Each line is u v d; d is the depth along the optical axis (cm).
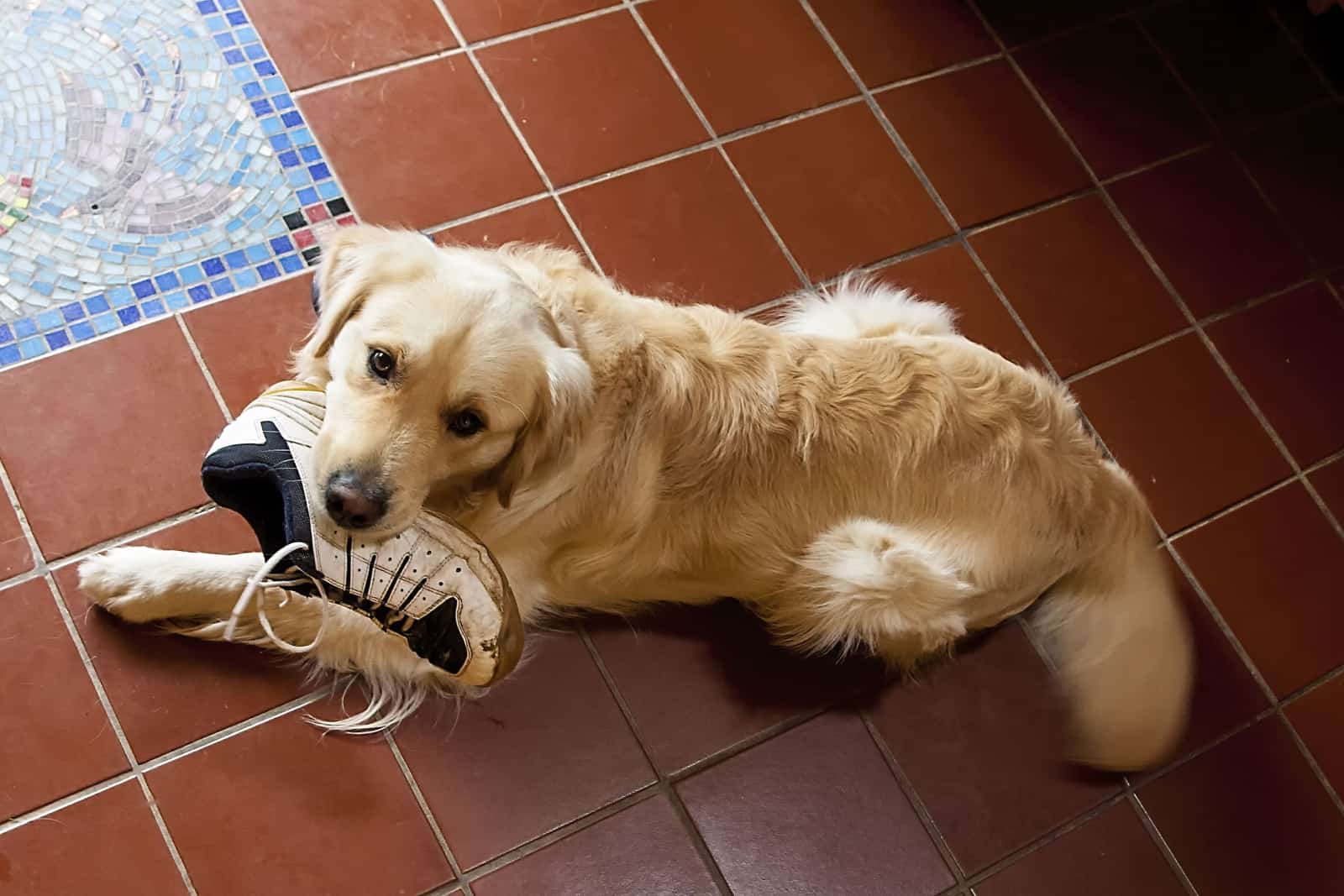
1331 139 290
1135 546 206
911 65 271
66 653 178
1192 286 263
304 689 184
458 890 178
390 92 234
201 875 170
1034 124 273
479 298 146
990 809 202
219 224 213
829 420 181
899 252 249
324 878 174
